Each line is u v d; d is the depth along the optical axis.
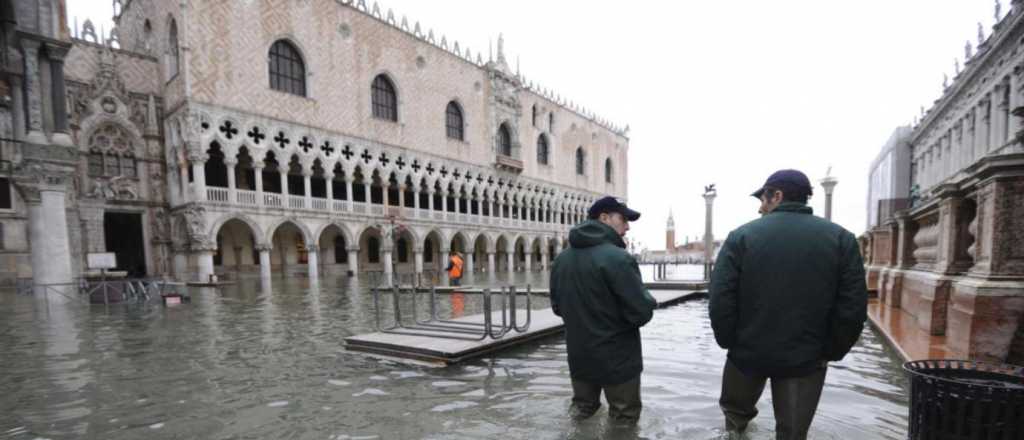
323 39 32.09
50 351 7.52
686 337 8.29
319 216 31.22
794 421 3.06
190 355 7.14
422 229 38.62
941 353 5.82
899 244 10.28
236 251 32.19
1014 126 19.38
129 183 27.75
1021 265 5.35
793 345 2.98
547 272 44.12
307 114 31.08
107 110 26.97
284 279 31.33
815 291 2.93
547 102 54.91
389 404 4.70
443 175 41.09
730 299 3.18
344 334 9.02
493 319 9.56
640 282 3.60
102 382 5.66
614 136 70.31
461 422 4.13
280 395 5.07
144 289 16.42
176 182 28.22
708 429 3.79
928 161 31.52
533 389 5.12
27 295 18.66
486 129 45.97
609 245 3.72
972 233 6.05
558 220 56.69
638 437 3.64
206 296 17.88
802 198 3.22
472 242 43.72
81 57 26.66
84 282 17.80
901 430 3.80
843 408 4.36
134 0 31.84
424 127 39.22
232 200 27.22
